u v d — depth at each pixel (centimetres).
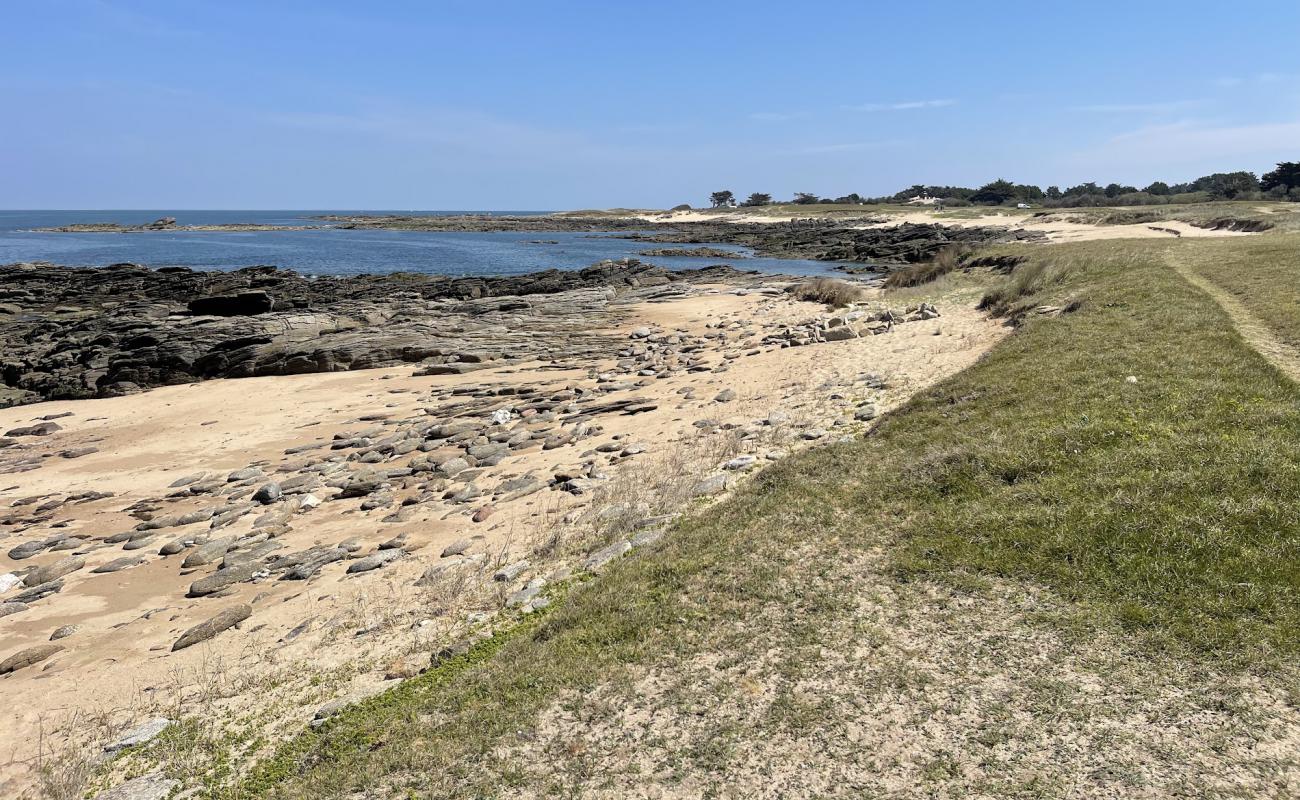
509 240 13400
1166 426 979
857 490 1022
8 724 888
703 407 1945
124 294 5597
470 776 592
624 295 4856
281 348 3309
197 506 1700
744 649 706
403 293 5162
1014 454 993
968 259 4147
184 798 677
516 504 1431
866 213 13912
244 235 16050
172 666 984
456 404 2438
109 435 2438
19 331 4278
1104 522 798
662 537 1044
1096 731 547
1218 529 745
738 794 539
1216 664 596
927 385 1602
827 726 592
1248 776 491
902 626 708
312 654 949
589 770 579
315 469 1858
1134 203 11088
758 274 5875
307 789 622
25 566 1440
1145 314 1596
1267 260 2092
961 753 546
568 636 782
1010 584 745
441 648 878
